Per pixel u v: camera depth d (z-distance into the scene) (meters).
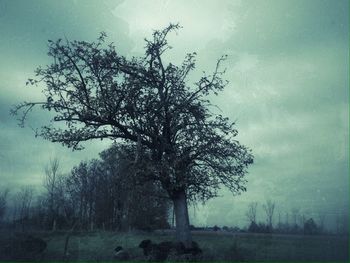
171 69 22.00
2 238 20.92
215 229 39.75
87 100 21.36
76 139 21.56
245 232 38.94
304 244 21.30
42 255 19.67
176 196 22.02
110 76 21.73
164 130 22.39
